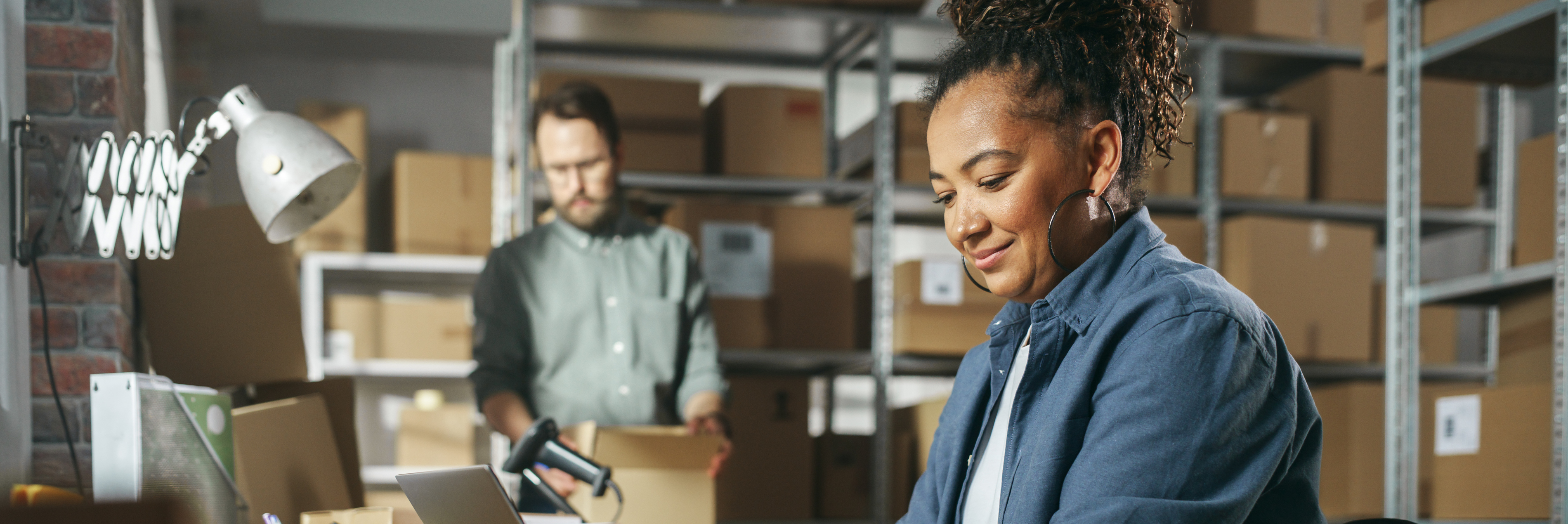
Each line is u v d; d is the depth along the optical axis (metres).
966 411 1.09
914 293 3.09
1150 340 0.84
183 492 1.30
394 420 4.04
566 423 2.28
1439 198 3.27
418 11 4.20
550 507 2.01
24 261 1.57
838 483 3.23
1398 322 2.35
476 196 4.00
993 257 0.94
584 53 3.38
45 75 1.71
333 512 1.38
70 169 1.56
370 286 4.13
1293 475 0.89
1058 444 0.87
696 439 2.03
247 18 4.15
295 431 1.75
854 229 3.50
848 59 3.41
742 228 3.05
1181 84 1.02
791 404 3.14
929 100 1.00
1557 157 2.01
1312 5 3.28
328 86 4.54
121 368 1.73
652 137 3.03
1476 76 2.48
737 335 3.01
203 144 1.46
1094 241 0.94
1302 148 3.26
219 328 1.98
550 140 2.36
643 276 2.39
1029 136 0.90
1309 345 3.13
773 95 3.12
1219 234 3.22
